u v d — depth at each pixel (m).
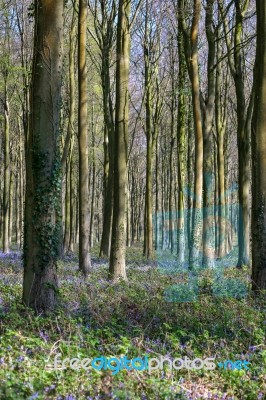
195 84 18.50
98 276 17.12
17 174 42.41
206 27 20.16
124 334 8.77
